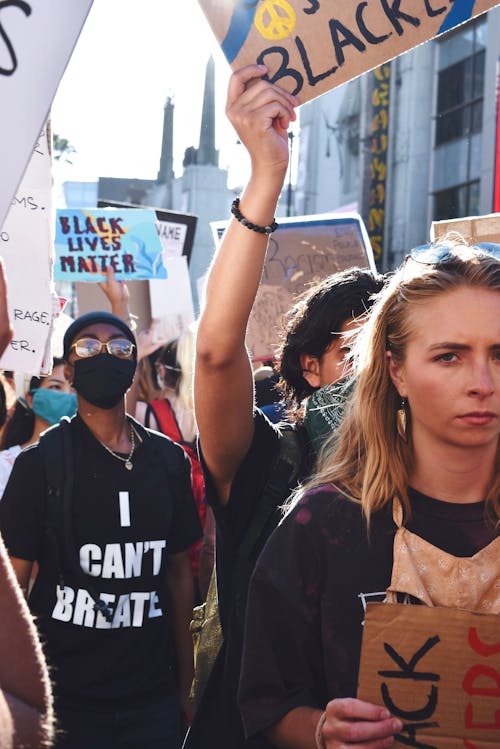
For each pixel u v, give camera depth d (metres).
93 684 3.18
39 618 3.22
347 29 2.05
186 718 3.60
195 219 5.91
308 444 2.30
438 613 1.67
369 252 4.34
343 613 1.79
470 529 1.80
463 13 2.05
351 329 2.60
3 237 2.54
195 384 2.17
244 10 2.05
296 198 35.91
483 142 24.16
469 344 1.76
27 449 3.34
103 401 3.35
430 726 1.66
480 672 1.66
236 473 2.24
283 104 2.04
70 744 3.15
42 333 2.56
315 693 1.85
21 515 3.23
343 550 1.81
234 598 2.21
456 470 1.81
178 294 5.61
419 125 26.64
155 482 3.39
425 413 1.80
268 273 4.34
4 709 1.39
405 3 2.05
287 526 1.85
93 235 5.32
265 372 4.32
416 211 26.91
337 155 33.41
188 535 3.50
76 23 1.91
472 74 24.98
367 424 1.89
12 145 1.88
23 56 1.89
